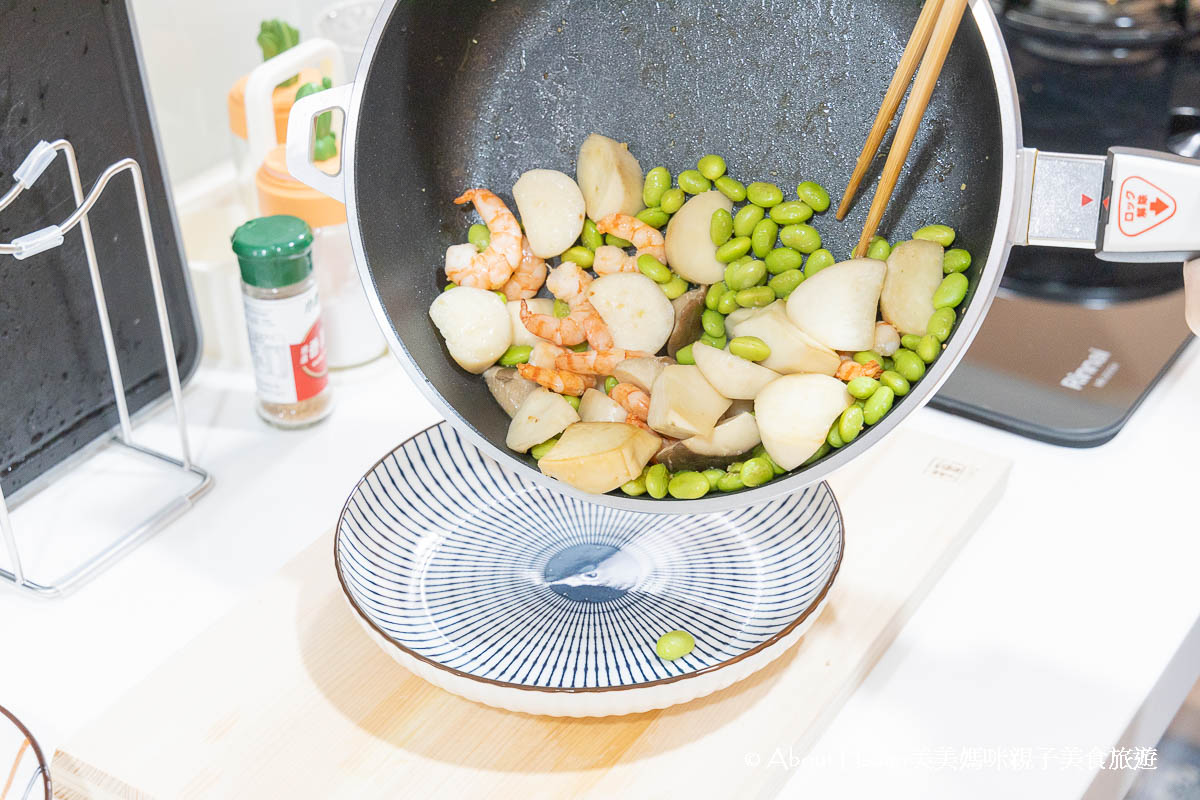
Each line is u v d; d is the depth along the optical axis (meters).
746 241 0.72
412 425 0.89
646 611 0.72
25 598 0.76
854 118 0.69
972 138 0.64
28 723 0.69
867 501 0.80
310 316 0.85
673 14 0.72
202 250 0.96
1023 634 0.75
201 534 0.80
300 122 0.66
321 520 0.81
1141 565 0.79
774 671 0.70
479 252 0.75
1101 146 1.01
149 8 0.96
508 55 0.74
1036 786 0.67
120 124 0.81
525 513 0.79
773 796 0.67
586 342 0.75
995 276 0.61
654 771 0.66
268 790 0.65
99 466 0.85
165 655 0.73
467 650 0.70
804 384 0.66
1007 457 0.86
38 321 0.80
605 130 0.76
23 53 0.75
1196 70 1.00
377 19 0.65
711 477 0.69
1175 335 0.95
